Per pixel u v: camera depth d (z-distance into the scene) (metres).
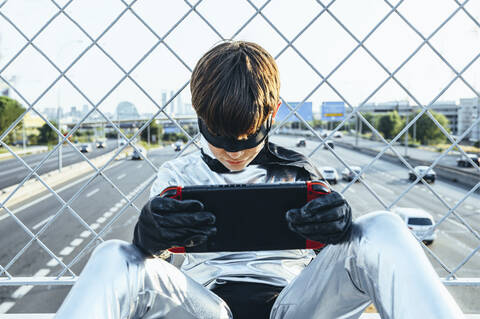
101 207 13.27
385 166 26.38
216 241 0.62
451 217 12.90
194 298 0.64
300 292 0.65
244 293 0.78
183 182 0.83
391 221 0.55
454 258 8.91
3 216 12.34
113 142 40.25
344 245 0.57
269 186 0.61
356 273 0.56
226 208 0.61
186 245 0.56
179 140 35.94
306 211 0.54
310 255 0.88
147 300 0.58
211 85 0.60
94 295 0.48
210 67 0.62
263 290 0.78
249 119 0.60
